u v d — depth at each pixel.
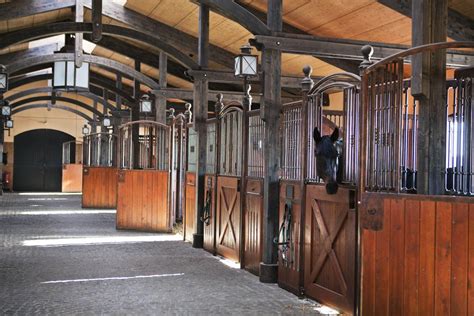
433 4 4.46
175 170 11.82
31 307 5.35
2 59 15.28
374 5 8.60
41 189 25.48
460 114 4.46
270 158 6.62
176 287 6.29
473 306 3.59
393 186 4.34
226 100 13.59
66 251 8.68
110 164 16.80
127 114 19.75
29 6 10.56
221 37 12.66
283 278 6.32
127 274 6.98
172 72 15.95
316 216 5.68
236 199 7.75
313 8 9.53
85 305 5.45
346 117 5.36
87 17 14.47
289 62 12.58
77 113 24.02
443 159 4.45
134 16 12.70
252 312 5.28
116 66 13.77
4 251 8.59
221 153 8.55
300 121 6.18
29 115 25.25
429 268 3.82
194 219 9.48
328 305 5.45
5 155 25.00
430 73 4.42
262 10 10.60
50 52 15.41
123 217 11.45
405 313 3.96
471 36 7.71
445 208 3.75
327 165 5.13
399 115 4.27
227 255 8.06
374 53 7.14
